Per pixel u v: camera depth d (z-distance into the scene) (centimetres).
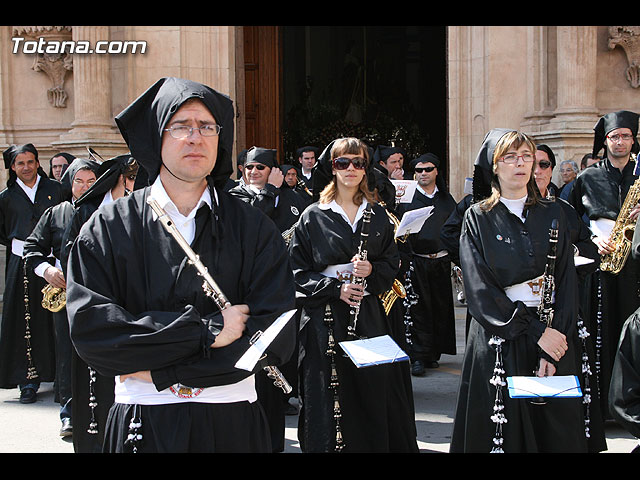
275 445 549
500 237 422
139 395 287
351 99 2223
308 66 2228
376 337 471
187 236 296
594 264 546
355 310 486
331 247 495
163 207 295
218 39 1297
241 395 295
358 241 497
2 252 1268
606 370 626
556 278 426
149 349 269
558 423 407
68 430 619
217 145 298
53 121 1370
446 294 846
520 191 430
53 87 1357
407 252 802
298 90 2214
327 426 480
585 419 493
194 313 275
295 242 507
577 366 473
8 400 767
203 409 285
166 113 288
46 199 809
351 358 442
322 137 2106
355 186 503
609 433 615
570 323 415
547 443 409
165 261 288
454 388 767
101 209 296
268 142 1606
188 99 287
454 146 1286
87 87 1285
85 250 288
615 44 1256
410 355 827
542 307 414
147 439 283
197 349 274
